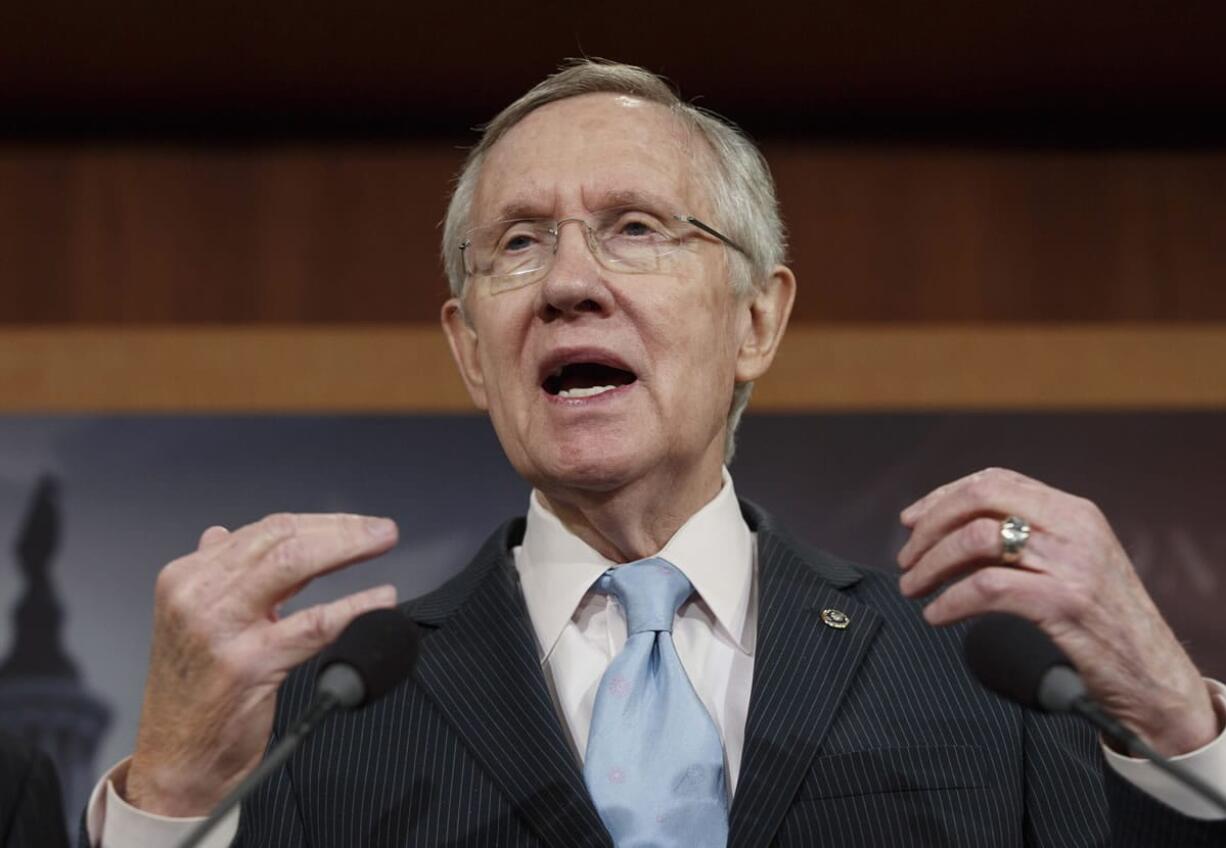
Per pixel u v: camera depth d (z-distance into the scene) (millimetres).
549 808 2471
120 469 4848
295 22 4852
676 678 2617
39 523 4797
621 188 2789
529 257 2811
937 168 5520
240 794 1988
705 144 2957
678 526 2828
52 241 5473
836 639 2721
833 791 2518
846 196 5527
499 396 2787
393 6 4785
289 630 2189
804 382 5160
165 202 5508
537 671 2662
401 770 2590
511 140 2912
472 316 2904
